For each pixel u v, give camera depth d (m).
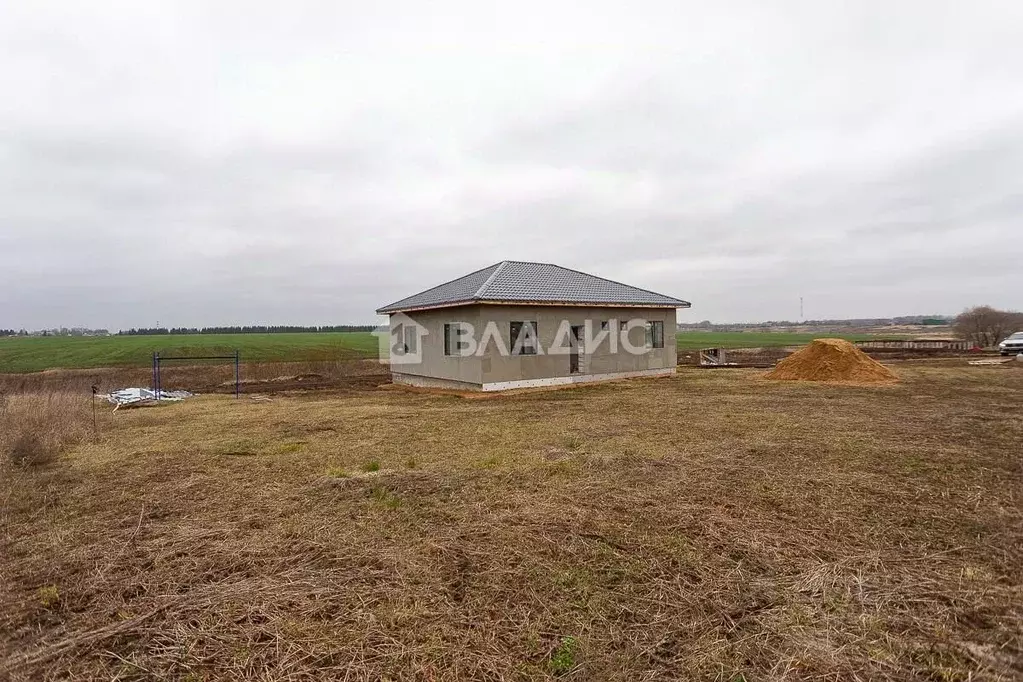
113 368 27.36
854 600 3.63
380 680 2.83
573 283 19.31
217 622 3.43
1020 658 2.97
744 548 4.49
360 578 4.04
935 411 11.36
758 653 3.03
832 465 7.09
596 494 6.00
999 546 4.52
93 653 3.15
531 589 3.83
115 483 6.80
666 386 16.92
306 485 6.57
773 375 19.11
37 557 4.58
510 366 16.17
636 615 3.46
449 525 5.12
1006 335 36.81
